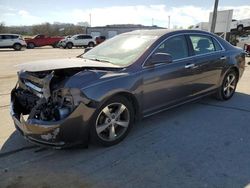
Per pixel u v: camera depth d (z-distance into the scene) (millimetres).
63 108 3498
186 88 5074
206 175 3342
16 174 3355
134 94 4121
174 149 3982
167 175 3340
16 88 4414
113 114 3971
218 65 5781
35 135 3559
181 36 5062
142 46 4562
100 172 3398
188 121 5043
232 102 6246
